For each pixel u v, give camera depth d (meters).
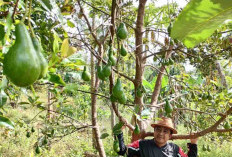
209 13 0.73
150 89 5.25
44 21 2.92
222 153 8.10
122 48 2.21
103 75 2.02
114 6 1.94
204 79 5.97
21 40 0.95
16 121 4.95
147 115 2.50
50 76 1.59
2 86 1.37
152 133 3.73
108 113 12.85
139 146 3.71
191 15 0.74
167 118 3.77
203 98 4.23
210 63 4.84
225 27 4.35
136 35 3.41
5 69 0.94
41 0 1.07
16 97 3.87
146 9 5.25
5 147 7.81
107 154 8.36
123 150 3.18
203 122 5.11
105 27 2.65
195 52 4.92
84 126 4.04
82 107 8.42
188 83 4.80
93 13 3.91
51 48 2.79
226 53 4.69
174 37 0.80
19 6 1.42
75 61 1.90
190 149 4.08
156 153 3.69
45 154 6.81
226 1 0.68
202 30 0.82
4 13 1.31
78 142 9.10
